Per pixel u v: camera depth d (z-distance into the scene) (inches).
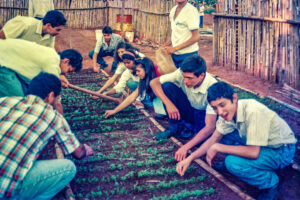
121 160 147.7
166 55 175.5
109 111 197.9
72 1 553.6
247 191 128.0
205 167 139.5
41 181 107.0
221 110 113.0
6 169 97.7
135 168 141.7
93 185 129.0
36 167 106.9
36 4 309.4
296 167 138.6
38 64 141.3
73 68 150.5
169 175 136.2
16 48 140.1
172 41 228.1
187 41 212.1
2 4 490.0
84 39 483.8
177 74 156.9
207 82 149.9
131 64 189.8
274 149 120.0
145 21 512.7
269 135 117.6
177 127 171.6
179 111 169.0
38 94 108.8
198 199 119.2
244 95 237.6
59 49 424.5
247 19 298.8
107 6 585.0
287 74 263.3
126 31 491.8
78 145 115.3
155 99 179.3
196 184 129.8
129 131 180.7
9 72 140.9
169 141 167.5
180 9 216.4
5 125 100.7
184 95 166.2
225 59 339.9
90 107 217.2
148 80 174.1
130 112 210.1
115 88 216.2
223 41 338.6
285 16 256.5
